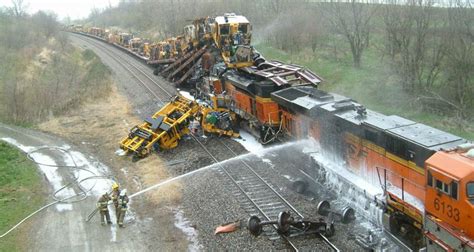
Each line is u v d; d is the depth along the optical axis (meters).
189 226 16.89
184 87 40.69
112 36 80.50
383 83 29.69
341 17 37.88
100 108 35.28
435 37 27.78
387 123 15.96
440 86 26.91
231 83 28.31
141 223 17.34
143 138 24.98
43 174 22.59
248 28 33.12
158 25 84.06
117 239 16.16
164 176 21.69
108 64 53.59
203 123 26.89
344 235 15.06
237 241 15.15
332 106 18.72
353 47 35.25
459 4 25.98
